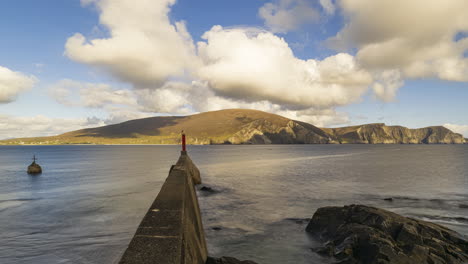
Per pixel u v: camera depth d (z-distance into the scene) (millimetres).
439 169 54562
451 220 18953
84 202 27531
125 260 4074
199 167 65062
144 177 47906
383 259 10922
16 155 132125
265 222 19047
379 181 38625
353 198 27125
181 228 5387
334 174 47875
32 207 25641
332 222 15945
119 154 138125
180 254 4430
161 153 147250
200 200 26984
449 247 12094
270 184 37062
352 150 171375
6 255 14320
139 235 4969
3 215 22688
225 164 73188
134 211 23719
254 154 127750
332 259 12555
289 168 60500
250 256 13406
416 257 11039
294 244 14805
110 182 41875
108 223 20172
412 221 14359
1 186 39031
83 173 54938
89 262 13531
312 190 31969
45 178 47625
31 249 15180
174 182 10148
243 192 31219
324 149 189875
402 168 57344
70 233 17938
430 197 27188
